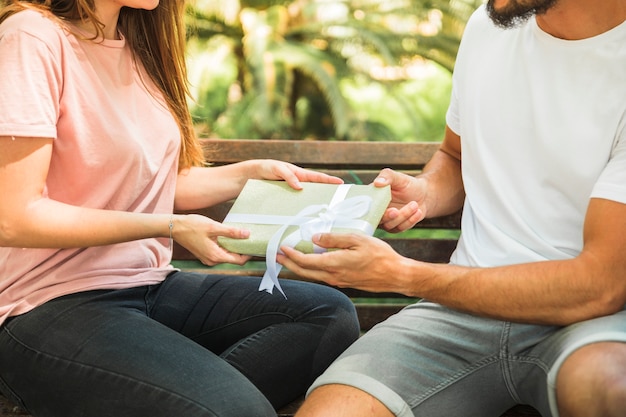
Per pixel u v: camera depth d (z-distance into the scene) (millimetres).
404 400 1657
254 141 2273
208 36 5156
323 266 1684
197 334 1940
